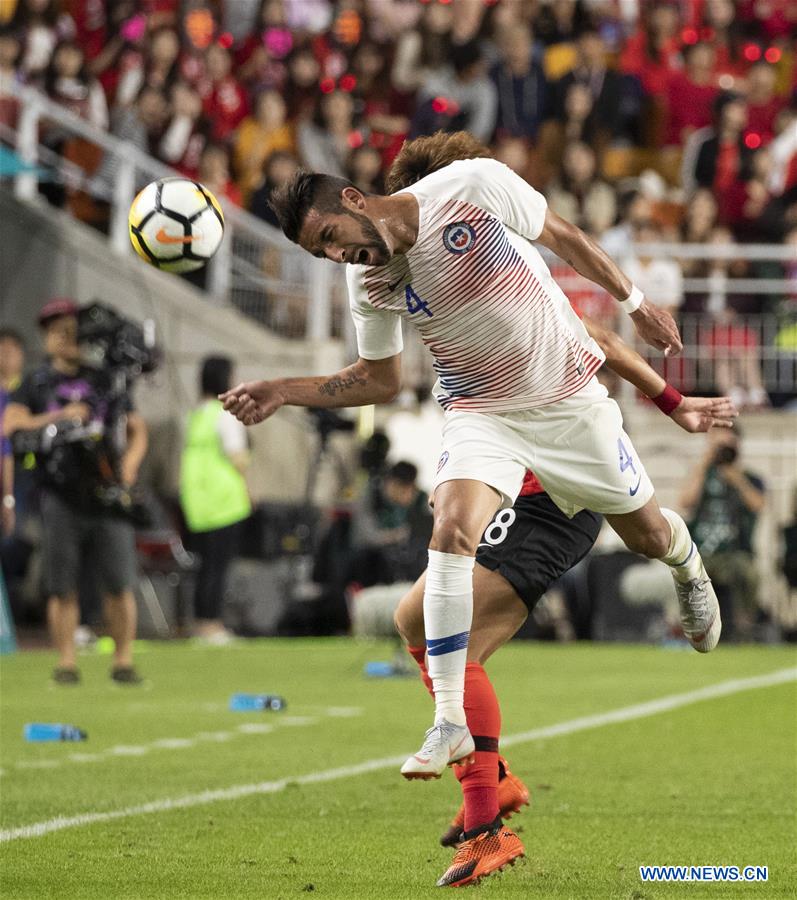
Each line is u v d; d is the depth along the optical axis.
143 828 21.12
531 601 19.72
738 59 84.06
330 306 71.94
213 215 20.53
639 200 70.31
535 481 19.97
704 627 21.23
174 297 68.44
